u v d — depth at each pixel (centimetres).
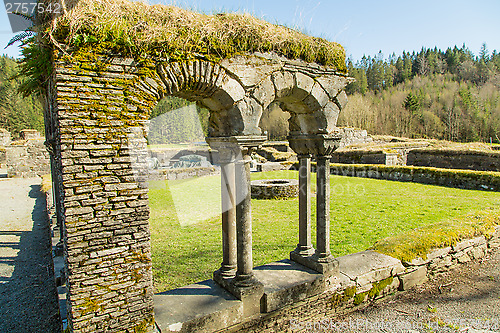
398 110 4928
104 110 300
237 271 397
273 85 392
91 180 298
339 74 451
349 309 469
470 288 530
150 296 332
